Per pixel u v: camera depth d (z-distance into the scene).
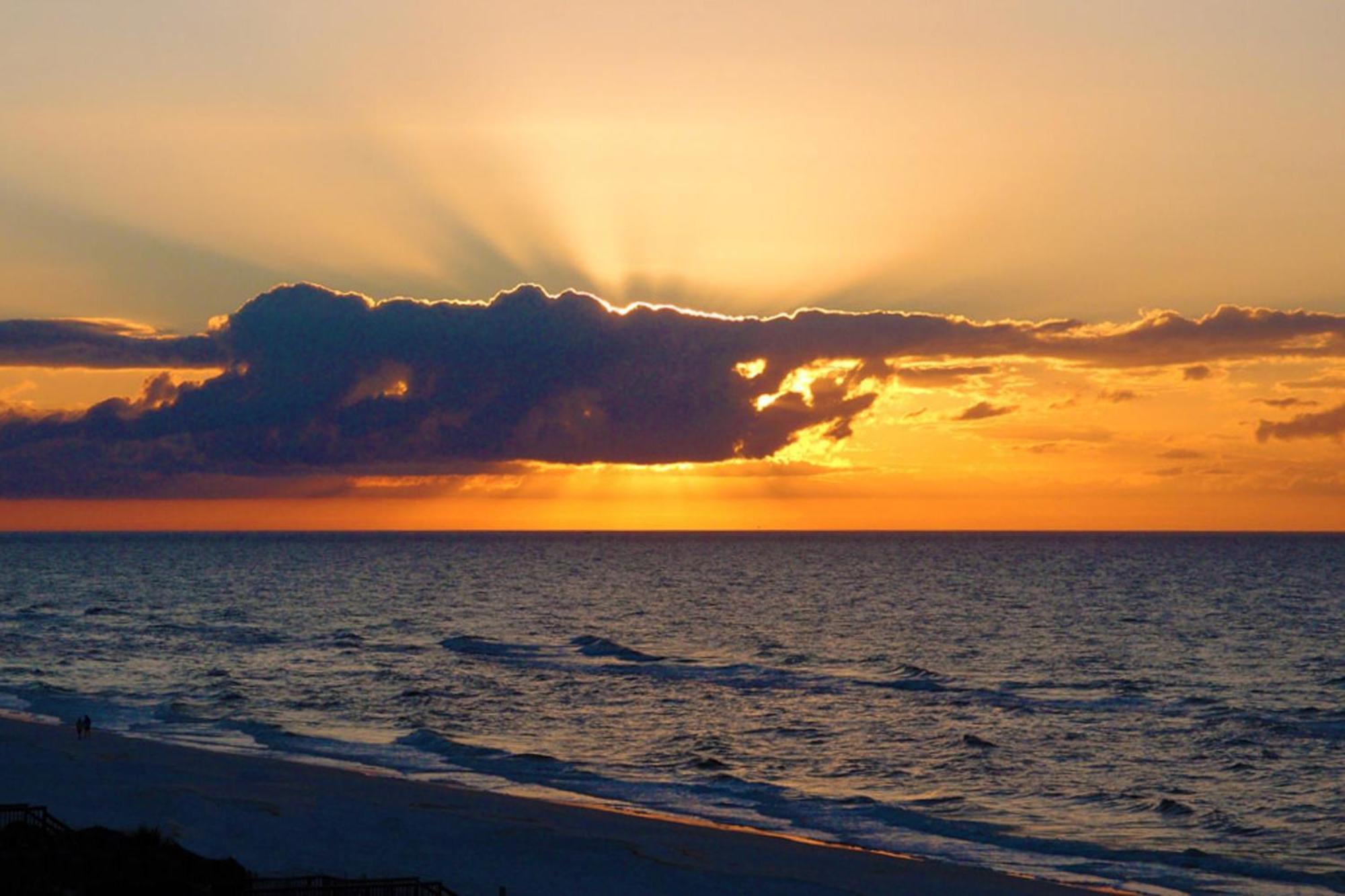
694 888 34.69
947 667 96.25
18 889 25.48
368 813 42.44
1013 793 50.69
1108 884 37.72
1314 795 50.75
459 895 32.12
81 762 50.69
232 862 29.80
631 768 55.56
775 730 66.00
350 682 85.88
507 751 59.22
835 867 37.25
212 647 111.06
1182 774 54.78
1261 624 135.62
